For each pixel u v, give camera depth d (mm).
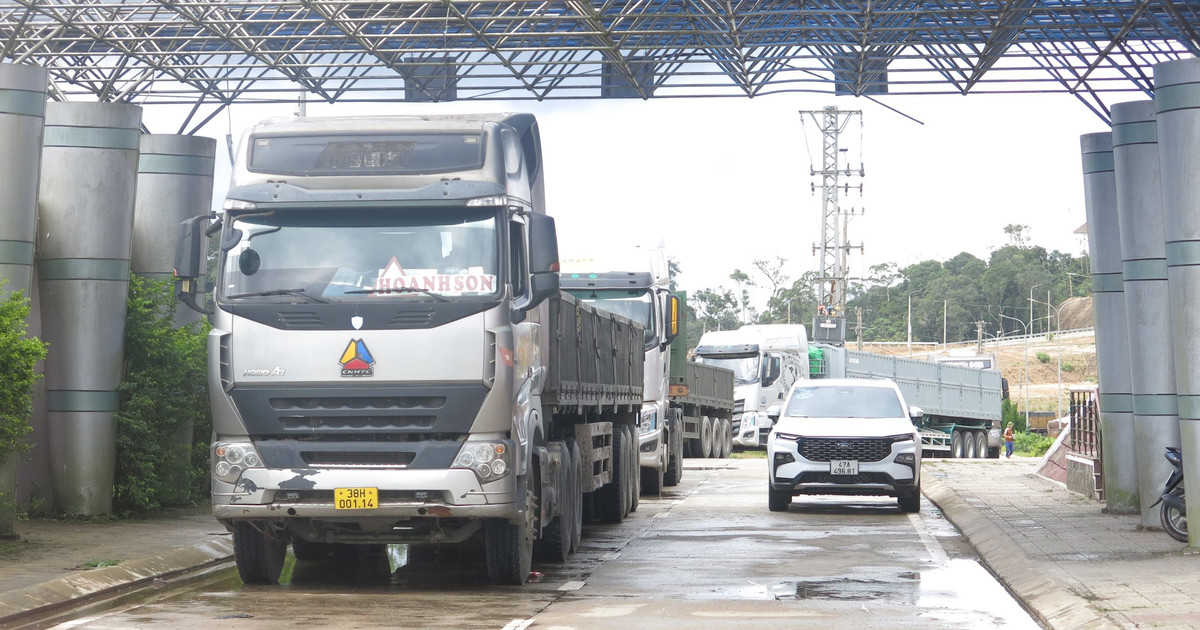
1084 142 20078
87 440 17844
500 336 12008
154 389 18422
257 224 12281
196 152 20781
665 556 15586
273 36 23438
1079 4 22719
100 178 17844
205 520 18359
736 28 22859
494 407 11984
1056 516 19484
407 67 26016
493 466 11938
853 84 26016
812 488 21359
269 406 12031
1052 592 11758
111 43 23453
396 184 12180
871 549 16453
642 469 25312
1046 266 177500
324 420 12039
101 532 16406
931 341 164875
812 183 81562
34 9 21469
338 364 11945
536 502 13477
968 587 13047
